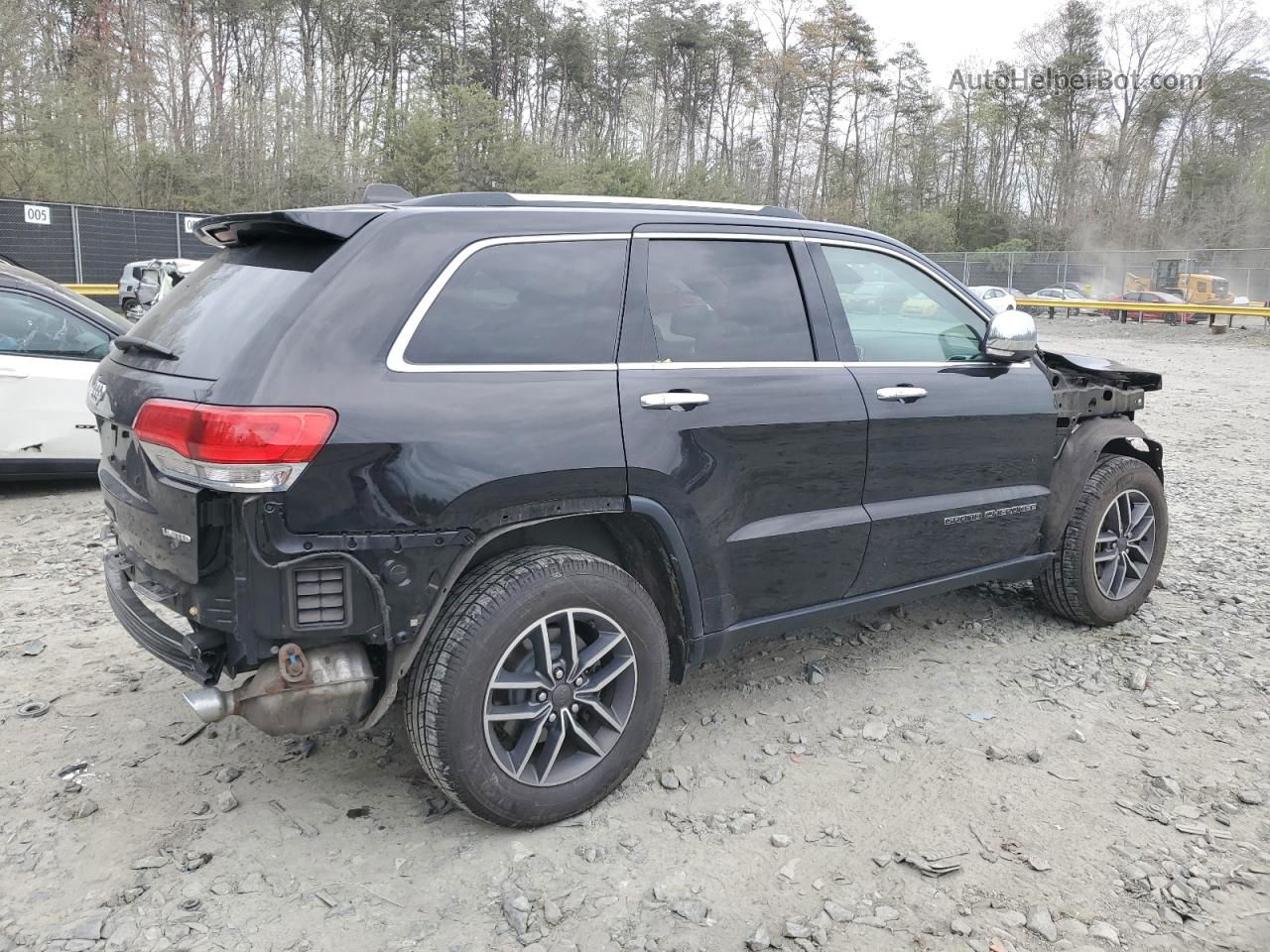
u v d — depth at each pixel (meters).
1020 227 70.25
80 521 6.51
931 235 65.94
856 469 3.71
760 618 3.60
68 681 4.05
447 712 2.79
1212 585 5.55
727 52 72.62
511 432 2.86
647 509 3.14
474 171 40.22
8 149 31.55
